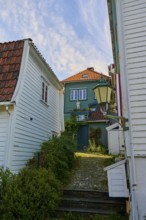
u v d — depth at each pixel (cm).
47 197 532
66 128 1823
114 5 621
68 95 2470
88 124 1845
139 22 526
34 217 496
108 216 522
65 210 568
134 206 443
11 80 725
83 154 1308
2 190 546
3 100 670
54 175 680
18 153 713
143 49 508
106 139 1742
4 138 666
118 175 525
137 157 467
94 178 786
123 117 491
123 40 527
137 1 539
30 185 532
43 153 798
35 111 898
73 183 738
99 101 490
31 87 852
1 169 588
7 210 491
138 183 455
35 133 889
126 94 499
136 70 504
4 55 802
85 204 593
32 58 866
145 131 470
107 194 616
